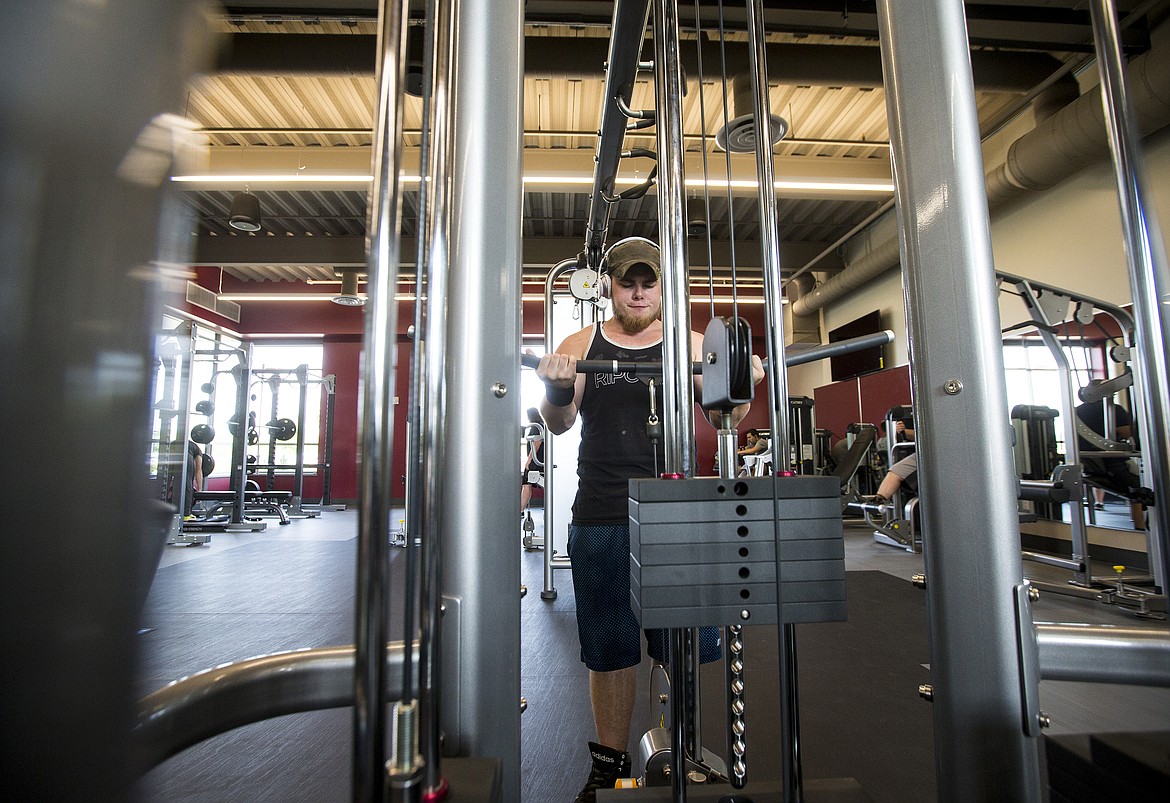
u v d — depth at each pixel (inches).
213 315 386.6
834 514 20.1
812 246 327.0
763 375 29.7
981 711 21.4
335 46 158.9
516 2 26.1
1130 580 138.7
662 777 37.8
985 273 23.0
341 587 141.4
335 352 415.2
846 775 58.6
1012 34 156.2
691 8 135.1
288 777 59.0
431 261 16.1
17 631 6.7
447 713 22.9
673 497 19.3
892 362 296.7
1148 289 15.1
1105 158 168.2
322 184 225.6
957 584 21.9
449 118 17.4
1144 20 158.2
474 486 23.6
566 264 105.9
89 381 7.2
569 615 118.4
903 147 24.0
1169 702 74.2
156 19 8.0
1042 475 191.5
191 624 110.3
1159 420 14.6
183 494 215.9
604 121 66.6
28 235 6.9
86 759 7.0
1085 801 19.0
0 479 6.7
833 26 150.0
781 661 20.4
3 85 7.0
